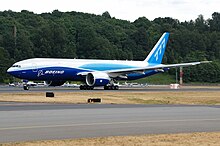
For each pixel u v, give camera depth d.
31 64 104.69
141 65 122.81
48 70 105.56
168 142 27.77
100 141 27.92
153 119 40.66
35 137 29.41
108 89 112.94
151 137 29.70
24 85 108.69
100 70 112.94
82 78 111.00
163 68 121.88
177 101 71.75
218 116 43.88
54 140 28.20
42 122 37.50
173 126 35.78
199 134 31.28
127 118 41.25
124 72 115.75
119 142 27.61
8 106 55.00
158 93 93.94
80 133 31.47
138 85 177.88
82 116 42.72
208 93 97.38
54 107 53.81
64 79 109.44
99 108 52.81
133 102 67.56
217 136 30.38
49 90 103.81
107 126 35.34
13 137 29.33
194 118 41.88
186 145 26.78
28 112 46.59
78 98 72.50
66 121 38.38
